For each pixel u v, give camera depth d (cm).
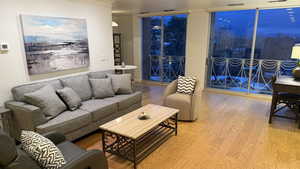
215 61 577
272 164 234
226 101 479
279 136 301
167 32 632
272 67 493
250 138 296
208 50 575
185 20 593
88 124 291
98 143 285
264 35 487
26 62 298
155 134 307
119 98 359
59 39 335
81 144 282
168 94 375
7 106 267
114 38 685
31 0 296
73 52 361
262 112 402
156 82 687
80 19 367
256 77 519
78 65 374
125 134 223
